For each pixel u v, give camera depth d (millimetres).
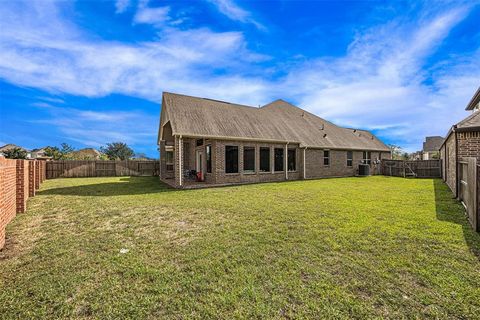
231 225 5762
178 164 13391
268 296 2922
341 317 2564
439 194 10219
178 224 5906
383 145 28031
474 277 3297
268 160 17062
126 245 4582
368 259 3857
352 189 12133
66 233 5293
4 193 5426
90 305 2803
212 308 2727
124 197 9828
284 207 7680
